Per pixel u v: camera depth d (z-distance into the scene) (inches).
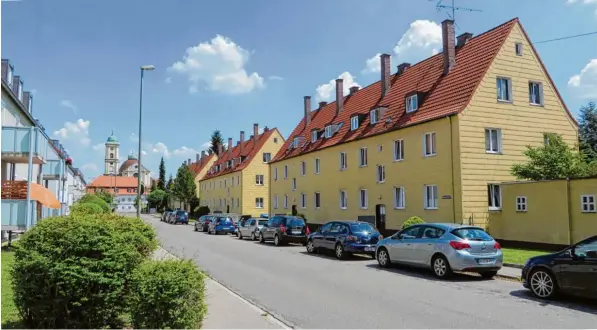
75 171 2541.8
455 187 838.5
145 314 239.0
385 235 1041.5
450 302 375.6
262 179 2219.5
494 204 858.1
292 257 729.6
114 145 5689.0
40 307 247.8
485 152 859.4
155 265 253.1
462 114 844.0
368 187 1121.4
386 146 1053.8
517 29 934.4
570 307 354.6
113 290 259.1
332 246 724.0
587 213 673.6
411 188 960.3
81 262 251.4
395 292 420.8
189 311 244.5
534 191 761.6
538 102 951.0
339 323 310.3
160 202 4232.3
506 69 907.4
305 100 1738.4
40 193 781.9
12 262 258.2
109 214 434.6
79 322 255.8
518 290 429.4
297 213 1542.8
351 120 1256.2
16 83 1038.4
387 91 1221.1
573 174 783.7
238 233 1227.9
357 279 498.0
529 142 914.7
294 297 401.7
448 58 1003.3
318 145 1418.6
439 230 523.2
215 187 2763.3
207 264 640.4
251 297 402.6
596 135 1355.8
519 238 786.8
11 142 723.4
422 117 943.7
